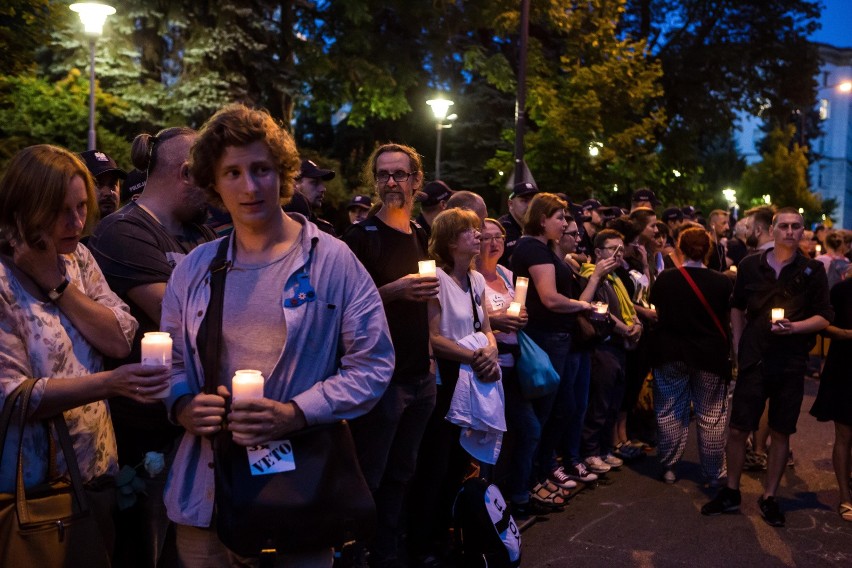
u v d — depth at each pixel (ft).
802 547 17.16
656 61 57.67
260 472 7.59
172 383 8.09
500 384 15.44
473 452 15.28
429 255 15.42
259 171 7.85
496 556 13.28
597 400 21.83
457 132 90.74
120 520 9.23
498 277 18.07
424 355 13.87
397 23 83.82
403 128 95.66
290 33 75.82
